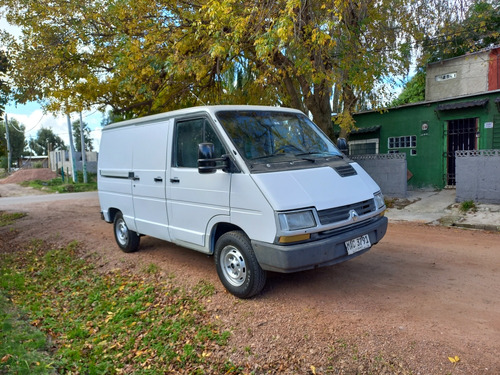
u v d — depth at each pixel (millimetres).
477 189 9719
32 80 10562
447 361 3059
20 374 3396
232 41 8312
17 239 9484
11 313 4871
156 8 9555
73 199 17781
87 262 6945
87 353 3969
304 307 4156
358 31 9422
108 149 7074
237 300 4477
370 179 4965
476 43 13711
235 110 4922
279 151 4715
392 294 4395
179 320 4297
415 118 13328
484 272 5027
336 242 4039
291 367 3270
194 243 5039
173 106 12164
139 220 6180
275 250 3881
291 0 6344
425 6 10398
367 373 3057
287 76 10812
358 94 10977
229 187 4375
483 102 11391
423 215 9445
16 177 34031
